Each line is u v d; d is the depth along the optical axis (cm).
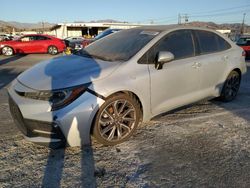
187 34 448
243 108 518
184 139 379
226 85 529
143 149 350
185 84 432
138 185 278
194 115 475
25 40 1758
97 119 334
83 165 312
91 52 428
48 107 311
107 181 284
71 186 275
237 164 319
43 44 1792
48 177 289
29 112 315
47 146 325
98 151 343
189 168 308
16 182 279
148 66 379
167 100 412
